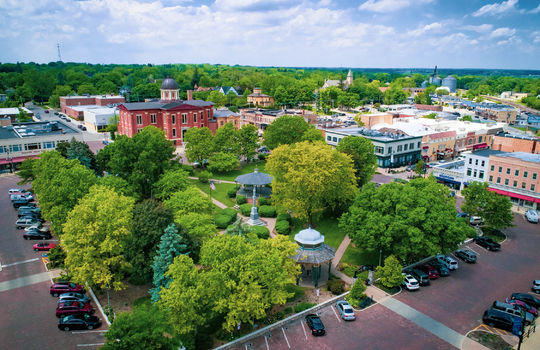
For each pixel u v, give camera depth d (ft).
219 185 342.85
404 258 198.59
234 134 401.29
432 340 150.51
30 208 274.16
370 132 442.91
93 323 156.04
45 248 222.69
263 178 285.43
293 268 174.09
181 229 182.50
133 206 198.08
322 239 196.44
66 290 178.19
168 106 484.74
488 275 203.00
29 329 154.10
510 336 153.79
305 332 154.30
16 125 450.30
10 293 179.01
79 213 169.99
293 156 252.42
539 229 266.16
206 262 156.56
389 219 200.54
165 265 160.25
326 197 246.47
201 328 156.46
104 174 359.46
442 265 205.87
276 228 251.60
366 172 313.94
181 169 289.74
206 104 520.01
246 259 149.38
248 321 154.92
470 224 272.10
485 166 323.37
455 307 172.96
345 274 202.28
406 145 432.25
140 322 117.39
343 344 147.13
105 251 167.12
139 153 286.05
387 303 175.42
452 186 358.02
